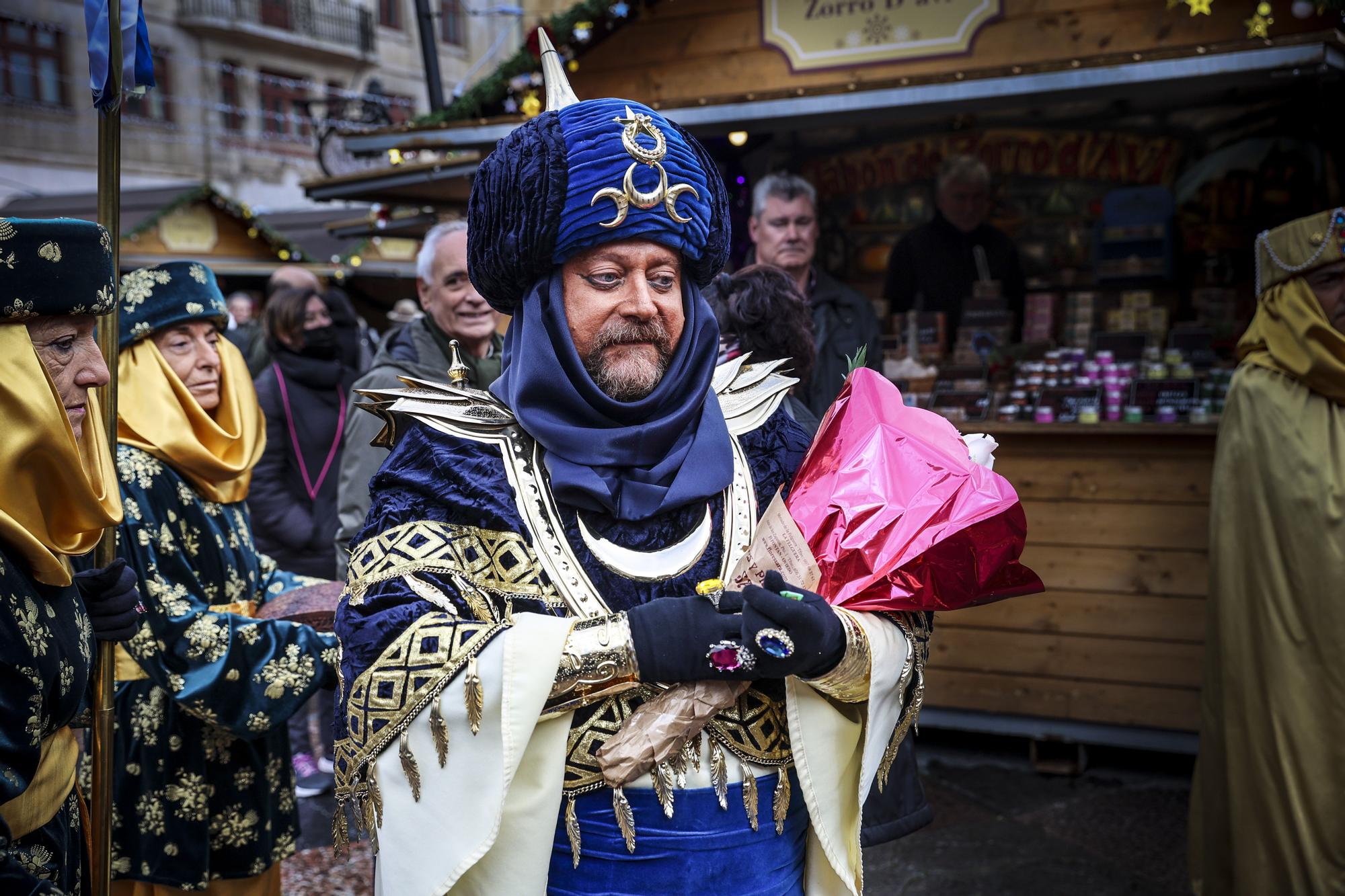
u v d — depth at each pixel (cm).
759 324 226
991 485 145
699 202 140
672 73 399
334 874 320
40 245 141
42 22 1981
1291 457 260
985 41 361
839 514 146
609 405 138
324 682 203
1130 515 379
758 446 158
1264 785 265
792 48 383
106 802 171
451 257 306
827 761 142
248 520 238
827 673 133
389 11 2525
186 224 1148
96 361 153
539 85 411
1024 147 462
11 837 132
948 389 429
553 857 137
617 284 138
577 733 134
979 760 402
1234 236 439
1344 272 257
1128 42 346
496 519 136
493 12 716
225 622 198
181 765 206
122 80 164
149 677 204
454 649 127
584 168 134
